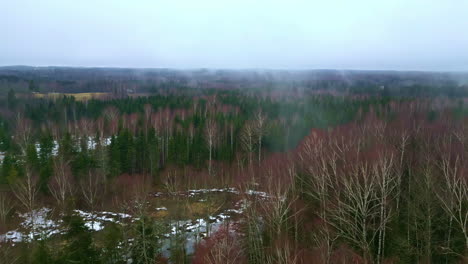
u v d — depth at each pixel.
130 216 38.91
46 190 42.66
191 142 63.22
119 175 51.72
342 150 40.84
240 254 28.22
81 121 73.38
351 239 26.11
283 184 35.09
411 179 34.72
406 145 44.56
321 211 31.09
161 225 35.50
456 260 25.56
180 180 53.12
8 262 26.97
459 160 34.78
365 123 60.25
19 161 49.28
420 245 27.56
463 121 55.53
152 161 56.97
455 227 27.08
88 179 46.06
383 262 25.58
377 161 30.70
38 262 23.12
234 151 64.44
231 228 35.00
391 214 28.69
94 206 42.38
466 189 27.84
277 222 28.06
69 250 24.19
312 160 38.75
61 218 37.06
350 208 27.89
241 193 39.44
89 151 55.09
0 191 39.81
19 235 33.53
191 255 31.08
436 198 28.19
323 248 25.16
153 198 46.97
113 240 29.39
